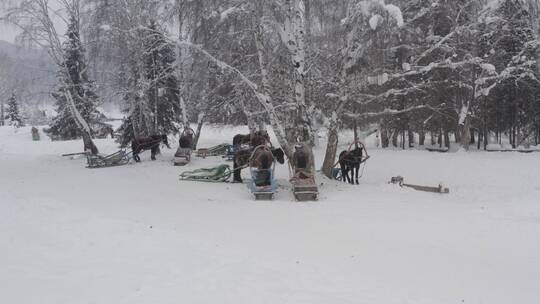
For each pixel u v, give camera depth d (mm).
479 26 33969
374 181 20047
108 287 6422
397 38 20281
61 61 28047
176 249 8172
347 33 17688
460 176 21453
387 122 35906
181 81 28250
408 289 6723
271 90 19953
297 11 17297
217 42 18500
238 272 7105
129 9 26016
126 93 29156
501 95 36094
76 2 27734
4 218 10320
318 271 7348
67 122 45062
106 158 24031
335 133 18906
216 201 14102
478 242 9383
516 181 19797
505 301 6367
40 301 5926
